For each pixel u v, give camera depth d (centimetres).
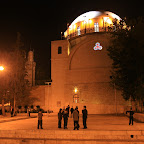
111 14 4153
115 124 1719
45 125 1745
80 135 1287
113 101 3406
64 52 3925
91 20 4038
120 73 2847
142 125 1602
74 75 3709
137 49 2575
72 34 4203
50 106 3856
